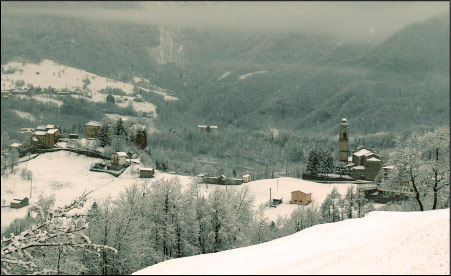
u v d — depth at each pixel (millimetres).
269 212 131000
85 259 43250
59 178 175750
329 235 21000
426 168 46844
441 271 14312
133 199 55125
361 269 15203
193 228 54188
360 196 84750
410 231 17531
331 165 194625
